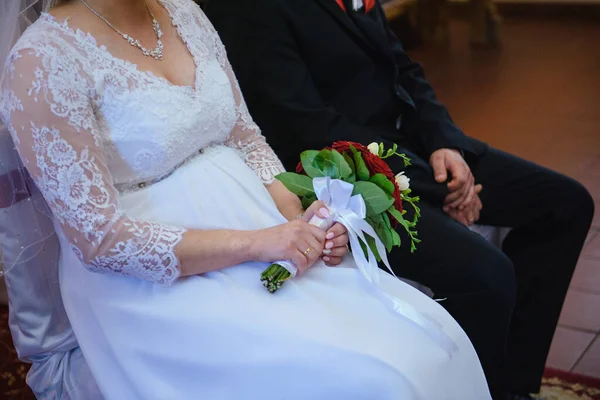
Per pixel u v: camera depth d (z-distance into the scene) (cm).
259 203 166
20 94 141
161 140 154
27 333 169
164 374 149
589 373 243
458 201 217
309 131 209
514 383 230
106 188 147
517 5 671
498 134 433
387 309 151
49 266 170
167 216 158
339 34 216
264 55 209
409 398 135
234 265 156
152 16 163
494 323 194
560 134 426
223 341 144
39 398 172
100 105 149
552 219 228
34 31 147
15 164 161
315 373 138
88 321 159
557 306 228
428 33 614
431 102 235
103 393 154
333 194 161
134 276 151
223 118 167
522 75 527
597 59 549
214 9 214
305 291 152
